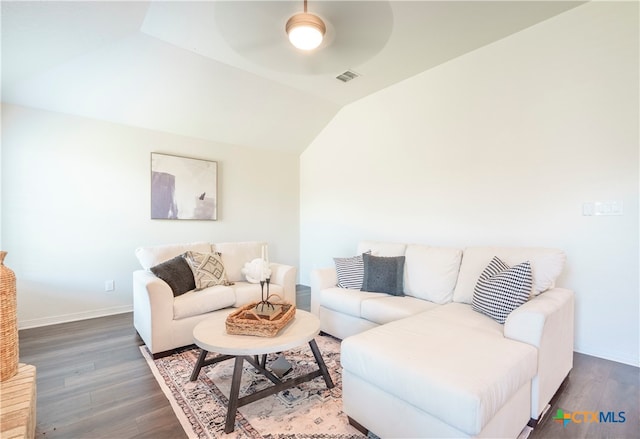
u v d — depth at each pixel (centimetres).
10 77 256
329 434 154
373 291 275
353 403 156
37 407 174
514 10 237
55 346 259
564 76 245
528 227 265
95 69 282
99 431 155
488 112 287
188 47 278
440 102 322
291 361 234
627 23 218
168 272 263
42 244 309
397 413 136
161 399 183
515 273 193
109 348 255
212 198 422
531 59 260
